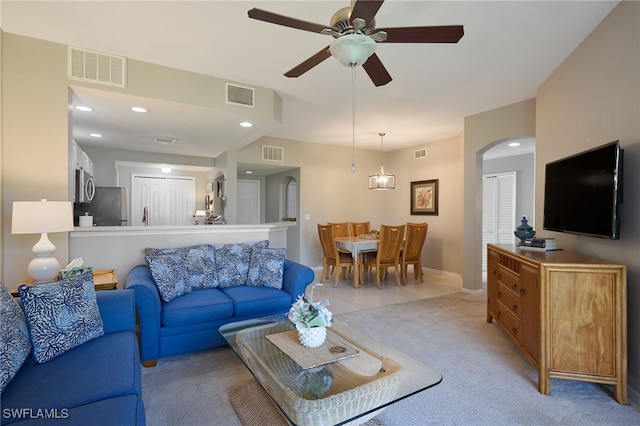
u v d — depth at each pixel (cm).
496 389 220
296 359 180
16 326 154
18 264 263
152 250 310
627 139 214
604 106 239
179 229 342
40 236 270
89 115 364
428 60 304
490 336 312
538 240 297
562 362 214
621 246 220
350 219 725
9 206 258
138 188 711
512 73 332
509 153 643
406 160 715
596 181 228
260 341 207
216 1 218
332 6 224
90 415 120
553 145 328
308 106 436
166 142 521
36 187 265
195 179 765
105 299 202
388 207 758
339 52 179
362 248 514
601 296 207
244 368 249
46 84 268
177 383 227
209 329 271
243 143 525
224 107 344
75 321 176
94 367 154
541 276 217
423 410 196
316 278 586
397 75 337
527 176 634
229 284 323
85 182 423
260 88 366
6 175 257
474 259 476
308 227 678
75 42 271
